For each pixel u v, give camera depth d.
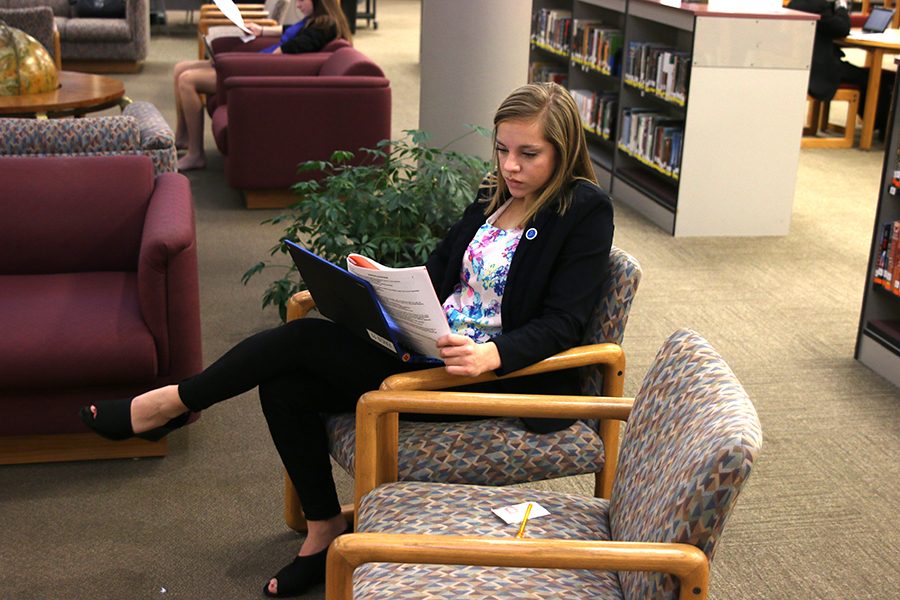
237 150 5.73
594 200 2.21
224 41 7.39
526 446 2.21
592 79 7.37
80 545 2.67
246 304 4.43
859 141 8.09
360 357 2.23
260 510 2.88
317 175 5.87
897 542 2.80
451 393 1.98
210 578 2.55
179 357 3.01
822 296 4.77
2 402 2.94
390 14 15.09
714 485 1.48
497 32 4.34
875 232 3.93
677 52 5.84
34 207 3.36
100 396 3.00
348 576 1.54
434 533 1.83
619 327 2.25
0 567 2.56
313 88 5.71
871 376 3.90
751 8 5.68
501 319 2.27
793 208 6.26
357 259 2.06
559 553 1.50
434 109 4.48
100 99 5.31
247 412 3.49
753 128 5.56
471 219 2.38
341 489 2.99
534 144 2.16
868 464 3.22
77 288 3.23
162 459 3.14
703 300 4.66
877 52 7.57
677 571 1.48
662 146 5.89
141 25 9.84
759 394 3.70
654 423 1.79
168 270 2.92
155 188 3.52
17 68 5.23
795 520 2.89
